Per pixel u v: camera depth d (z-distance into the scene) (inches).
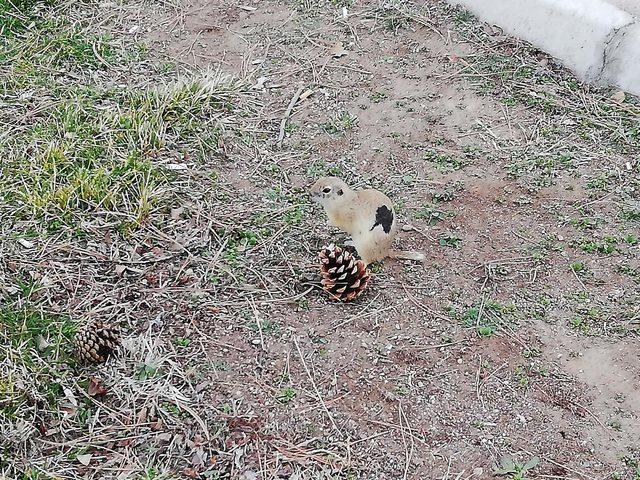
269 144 89.8
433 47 102.2
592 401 67.4
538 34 100.1
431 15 106.5
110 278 75.3
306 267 76.7
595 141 89.3
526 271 76.6
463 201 83.3
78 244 77.8
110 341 69.2
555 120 92.0
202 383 68.1
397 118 93.0
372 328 71.9
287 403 67.0
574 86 95.7
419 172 86.6
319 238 79.2
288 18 108.0
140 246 78.1
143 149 86.9
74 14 107.0
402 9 107.7
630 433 65.6
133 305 73.3
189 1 110.9
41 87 94.5
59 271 75.5
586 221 80.7
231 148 89.0
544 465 63.8
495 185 85.0
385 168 87.1
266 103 95.2
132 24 106.7
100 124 88.8
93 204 80.7
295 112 94.0
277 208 82.4
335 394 67.6
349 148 89.5
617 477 63.2
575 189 84.2
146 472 63.0
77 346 68.8
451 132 91.3
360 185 84.9
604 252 78.0
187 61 101.2
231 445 64.6
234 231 79.7
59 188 81.3
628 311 73.3
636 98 93.4
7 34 101.9
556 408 67.0
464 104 94.4
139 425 65.7
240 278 75.6
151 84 96.6
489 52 100.6
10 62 97.6
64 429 65.3
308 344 70.7
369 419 66.2
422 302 74.0
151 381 68.0
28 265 75.5
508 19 102.7
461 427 65.9
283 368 69.1
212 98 94.4
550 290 75.0
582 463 64.0
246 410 66.6
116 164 85.0
